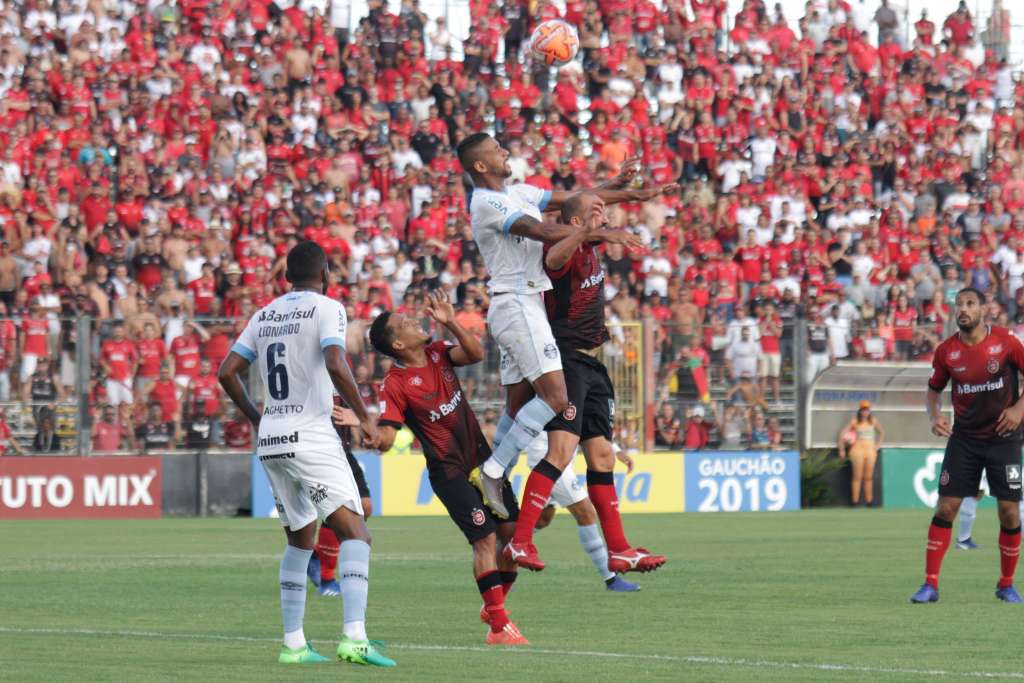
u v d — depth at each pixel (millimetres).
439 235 73062
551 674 19156
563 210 26188
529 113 81688
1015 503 29500
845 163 85188
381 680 18453
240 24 79188
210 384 61219
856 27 91312
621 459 33594
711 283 73562
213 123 74312
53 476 59812
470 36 84062
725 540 48281
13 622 26234
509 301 25250
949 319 69500
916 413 70250
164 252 67938
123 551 43781
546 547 45688
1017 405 29000
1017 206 86188
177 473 61312
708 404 65875
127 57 76438
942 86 90938
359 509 20609
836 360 67562
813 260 76062
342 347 20328
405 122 78625
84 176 69875
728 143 82562
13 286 65625
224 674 19000
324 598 30969
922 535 50656
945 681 18672
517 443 24906
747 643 22969
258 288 66938
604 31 85750
